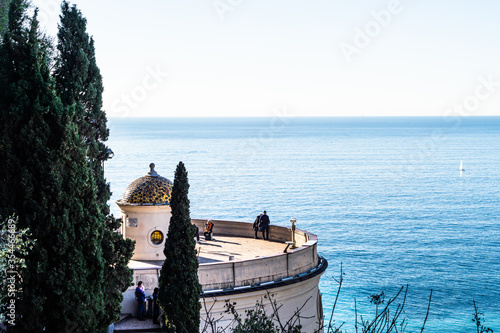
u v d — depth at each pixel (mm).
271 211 114125
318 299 31141
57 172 18891
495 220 104625
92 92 25922
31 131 18766
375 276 65188
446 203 126062
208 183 157500
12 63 19469
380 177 176500
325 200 129875
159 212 30328
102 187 26750
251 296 26141
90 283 19484
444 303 56094
